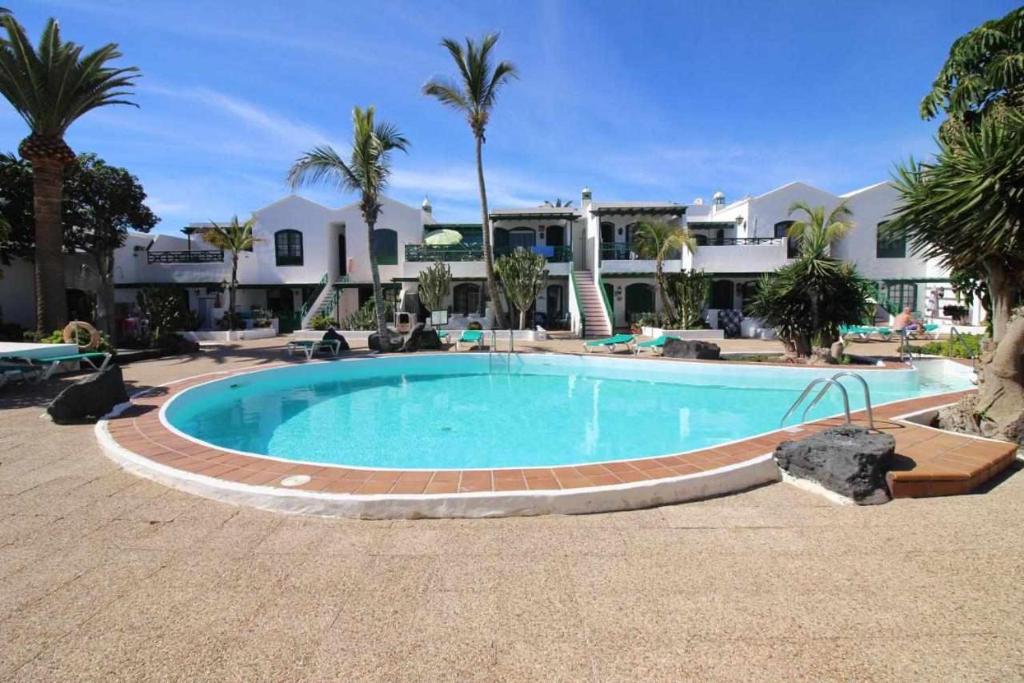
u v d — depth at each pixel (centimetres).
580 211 3198
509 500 436
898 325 1527
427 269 2634
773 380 1306
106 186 2361
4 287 2259
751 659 259
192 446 615
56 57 1555
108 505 459
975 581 329
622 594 318
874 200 2669
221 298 2775
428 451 793
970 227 641
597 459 753
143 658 262
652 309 2792
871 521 420
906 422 671
